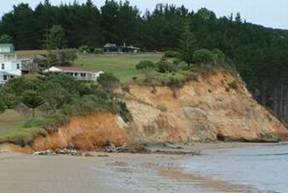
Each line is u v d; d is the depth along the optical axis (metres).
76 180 43.66
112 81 135.00
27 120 91.06
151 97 139.38
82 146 95.69
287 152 105.88
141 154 89.00
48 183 40.47
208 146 123.00
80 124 97.50
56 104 102.81
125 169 58.03
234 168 66.00
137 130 125.94
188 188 41.94
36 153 76.44
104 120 103.44
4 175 44.84
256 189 44.34
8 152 71.06
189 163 71.69
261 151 108.50
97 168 57.59
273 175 57.97
